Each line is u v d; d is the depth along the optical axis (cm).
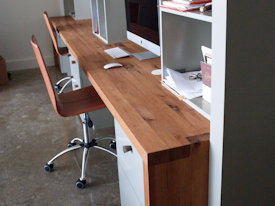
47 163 263
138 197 162
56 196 235
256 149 130
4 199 235
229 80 119
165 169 130
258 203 138
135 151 154
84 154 256
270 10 116
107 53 279
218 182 131
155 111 159
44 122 349
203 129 139
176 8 162
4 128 339
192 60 192
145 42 249
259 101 124
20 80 487
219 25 117
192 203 139
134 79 207
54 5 534
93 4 350
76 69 326
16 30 529
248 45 117
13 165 275
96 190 238
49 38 542
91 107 237
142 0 242
